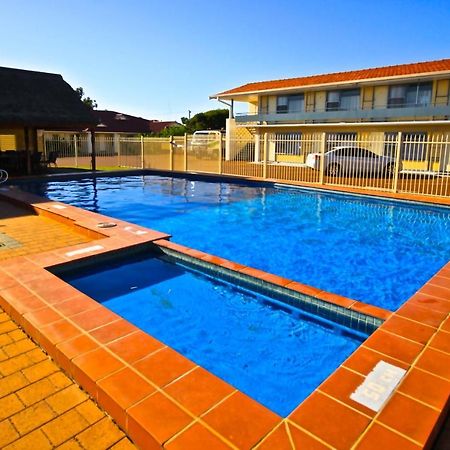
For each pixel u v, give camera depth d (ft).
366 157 59.93
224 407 7.70
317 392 8.16
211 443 6.77
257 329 14.12
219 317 14.93
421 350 9.84
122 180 58.80
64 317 11.51
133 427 7.39
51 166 74.08
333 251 23.77
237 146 92.32
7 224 26.02
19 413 8.19
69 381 9.27
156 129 175.01
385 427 7.14
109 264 19.15
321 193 45.83
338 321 14.05
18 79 58.29
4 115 51.01
